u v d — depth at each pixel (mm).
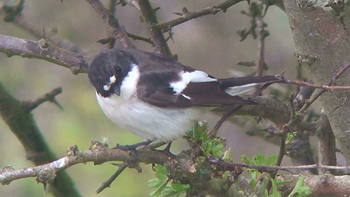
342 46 7223
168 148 8430
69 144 13203
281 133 7242
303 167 6215
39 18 13961
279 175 7324
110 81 8242
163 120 8312
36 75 14242
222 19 14664
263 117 9570
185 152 7672
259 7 10391
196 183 6477
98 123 13594
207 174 6391
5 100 9586
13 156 13438
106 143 6832
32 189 12945
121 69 8359
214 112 9664
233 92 8805
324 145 9172
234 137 14883
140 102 8281
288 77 14062
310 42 7336
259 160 6820
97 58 8461
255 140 14727
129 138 13062
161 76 8422
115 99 8320
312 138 15164
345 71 7375
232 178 6602
